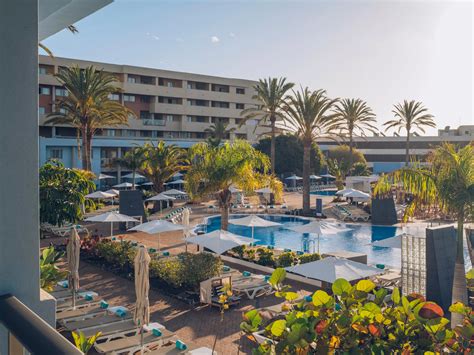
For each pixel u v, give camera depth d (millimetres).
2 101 2188
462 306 4191
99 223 34531
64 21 3260
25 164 2236
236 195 45906
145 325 12602
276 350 3574
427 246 14219
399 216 38031
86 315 13352
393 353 3760
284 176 65688
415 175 14203
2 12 2184
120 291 17672
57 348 1341
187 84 71375
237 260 22766
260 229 35094
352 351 3615
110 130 63125
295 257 21375
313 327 3549
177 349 11039
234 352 12172
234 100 75375
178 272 17281
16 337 1514
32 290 2240
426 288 14266
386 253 27359
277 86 46094
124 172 57656
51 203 23500
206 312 15438
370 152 89688
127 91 64562
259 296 17188
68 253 14227
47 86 56688
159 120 67062
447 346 3840
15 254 2203
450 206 13516
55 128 57656
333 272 14305
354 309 3986
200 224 35219
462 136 86688
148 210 39500
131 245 21625
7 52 2199
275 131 47500
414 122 57219
